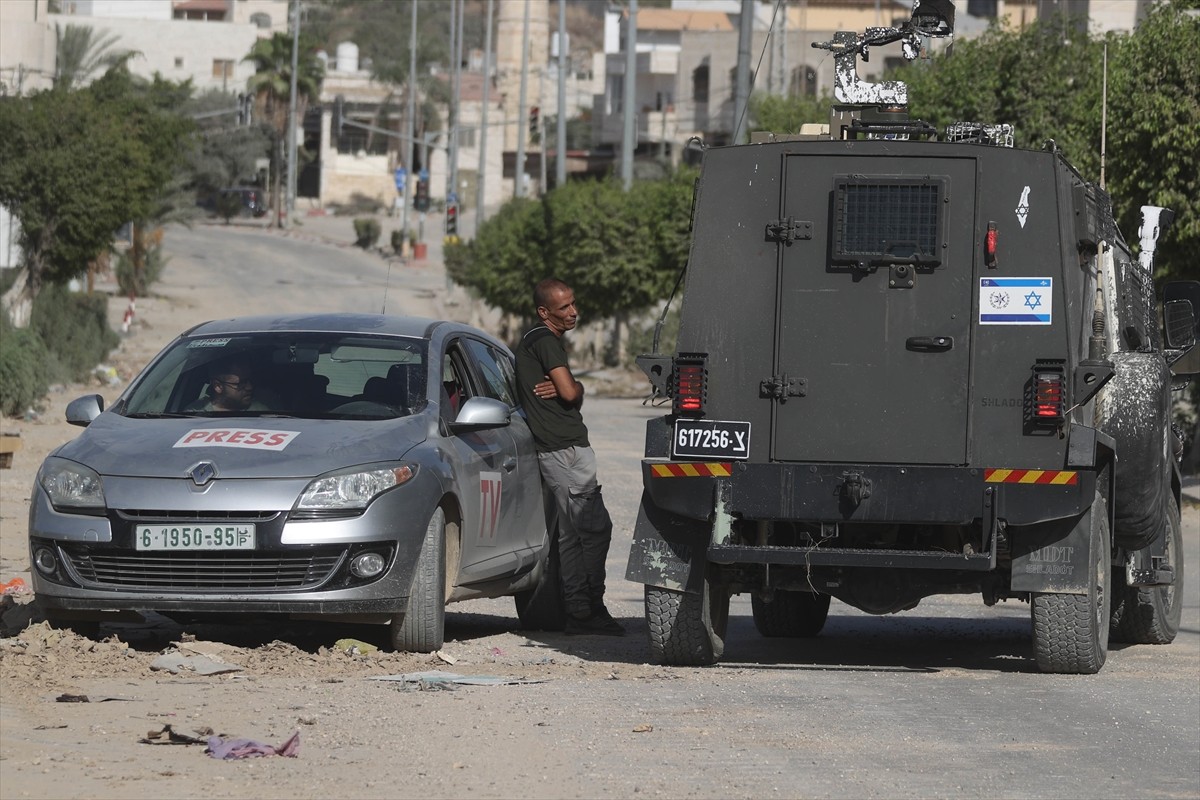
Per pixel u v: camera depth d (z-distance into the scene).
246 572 34.50
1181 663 39.53
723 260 35.19
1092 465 33.81
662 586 36.03
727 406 35.06
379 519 34.97
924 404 34.44
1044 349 34.16
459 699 30.91
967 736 28.86
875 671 36.78
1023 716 30.95
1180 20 91.31
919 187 34.44
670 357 35.28
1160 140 87.88
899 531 36.12
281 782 23.81
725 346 35.09
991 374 34.25
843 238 34.56
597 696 31.84
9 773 23.56
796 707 31.28
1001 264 34.25
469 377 41.97
